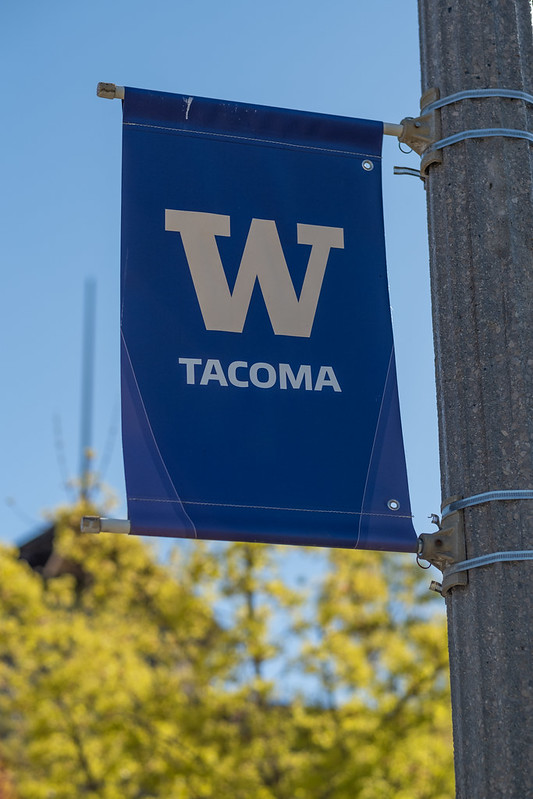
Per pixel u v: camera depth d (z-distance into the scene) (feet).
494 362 31.17
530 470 30.04
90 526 29.58
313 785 101.40
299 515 30.89
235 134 34.86
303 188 34.68
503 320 31.48
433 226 33.78
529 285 31.99
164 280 32.68
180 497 30.37
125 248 32.81
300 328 33.06
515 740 27.63
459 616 29.99
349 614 110.93
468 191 33.01
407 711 107.04
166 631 114.32
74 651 110.52
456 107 34.12
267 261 33.60
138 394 31.27
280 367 32.45
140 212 33.27
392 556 115.44
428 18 35.65
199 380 31.78
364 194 35.09
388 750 104.01
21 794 107.24
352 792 101.96
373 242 34.63
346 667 107.55
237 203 34.06
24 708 107.55
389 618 113.29
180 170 34.04
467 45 34.55
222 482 30.78
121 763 105.50
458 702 29.37
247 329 32.71
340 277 33.99
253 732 104.53
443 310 32.65
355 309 33.68
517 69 34.42
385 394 32.81
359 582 112.27
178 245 33.17
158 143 34.24
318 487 31.32
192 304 32.60
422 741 106.01
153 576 113.29
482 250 32.27
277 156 34.91
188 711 104.78
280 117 35.22
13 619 111.34
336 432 32.07
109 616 111.86
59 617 112.47
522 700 27.94
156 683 108.06
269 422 31.73
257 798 102.22
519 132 33.63
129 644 109.70
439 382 32.32
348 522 31.07
